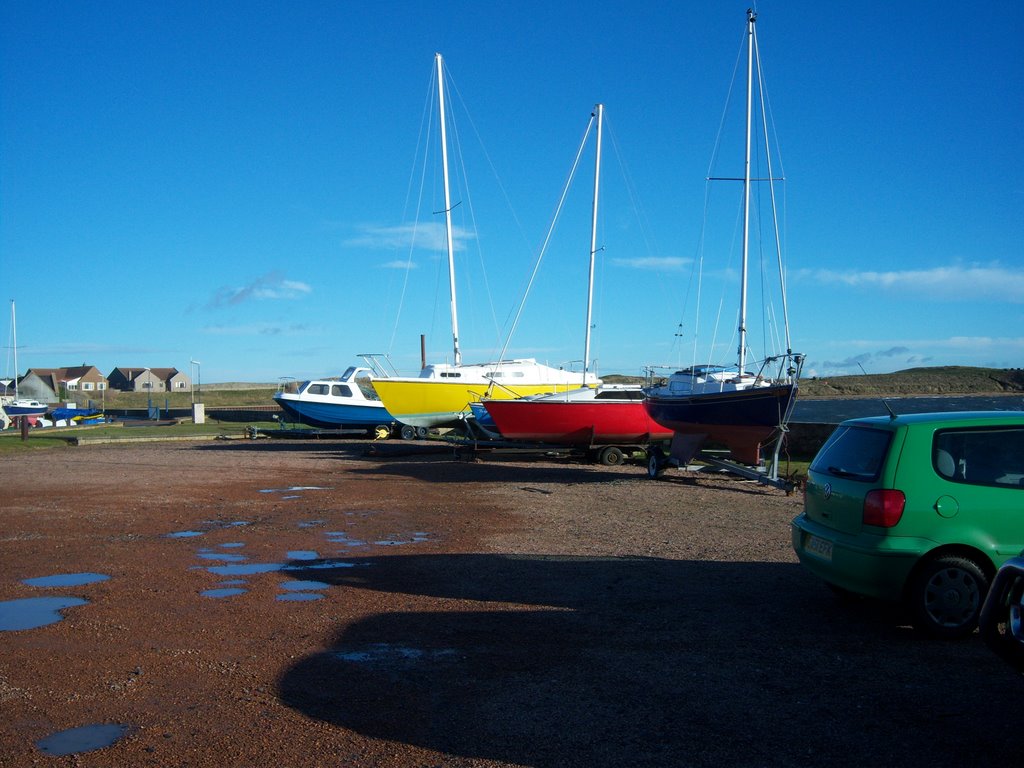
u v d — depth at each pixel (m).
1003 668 5.29
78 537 10.30
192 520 11.73
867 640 5.91
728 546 9.66
